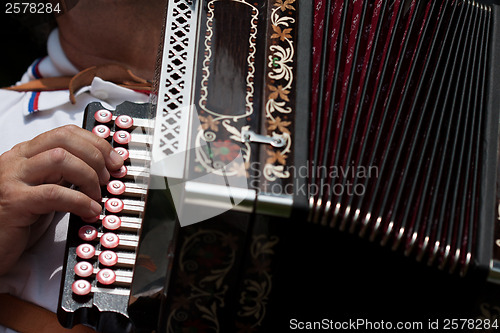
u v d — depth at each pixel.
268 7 2.02
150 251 1.76
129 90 2.48
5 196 1.92
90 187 1.92
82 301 1.83
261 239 1.75
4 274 2.05
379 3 2.07
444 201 1.87
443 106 1.99
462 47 2.08
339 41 1.99
